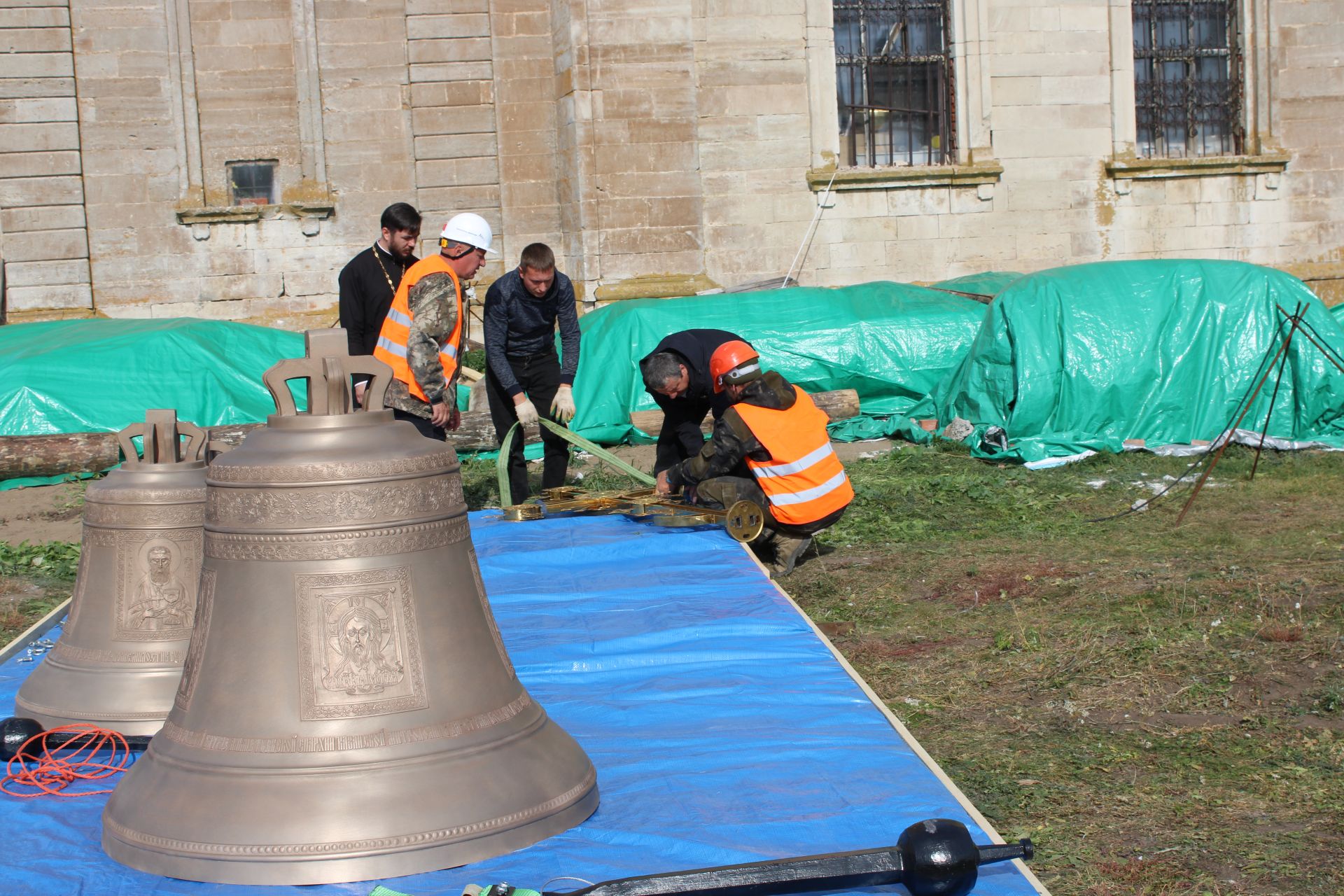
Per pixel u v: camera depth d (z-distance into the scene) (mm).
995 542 7766
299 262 18406
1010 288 11711
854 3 19031
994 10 19016
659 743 3350
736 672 4039
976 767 4184
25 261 17750
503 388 7809
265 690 2627
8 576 7781
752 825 2770
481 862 2596
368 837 2510
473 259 6660
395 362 6469
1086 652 5348
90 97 17812
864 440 12164
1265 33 19594
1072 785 4023
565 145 18062
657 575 5395
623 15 17453
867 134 19250
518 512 6934
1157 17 19844
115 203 17969
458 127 18500
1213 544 7461
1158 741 4387
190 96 17984
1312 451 10750
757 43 18250
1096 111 19312
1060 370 11188
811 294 13266
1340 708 4570
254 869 2492
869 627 5977
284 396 2789
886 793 2949
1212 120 20062
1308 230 19922
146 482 3570
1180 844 3572
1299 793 3904
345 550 2660
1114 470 10180
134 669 3457
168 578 3529
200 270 18203
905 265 18922
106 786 3172
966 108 18984
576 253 17844
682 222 17781
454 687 2729
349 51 18312
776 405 6688
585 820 2836
